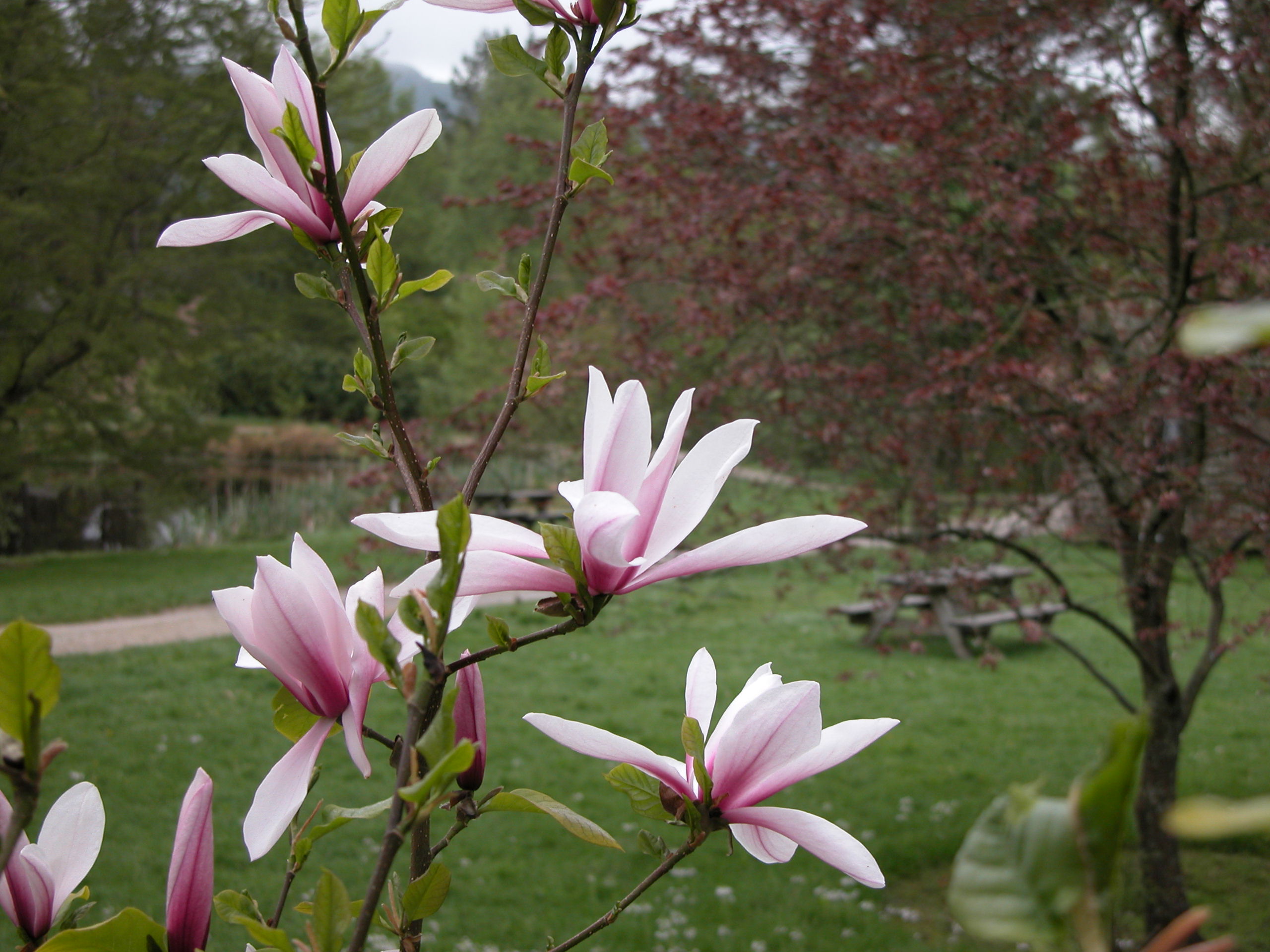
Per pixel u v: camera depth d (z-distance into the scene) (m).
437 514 0.69
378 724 7.80
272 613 0.79
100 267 15.78
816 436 5.34
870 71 5.18
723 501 6.17
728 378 5.42
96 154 15.02
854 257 5.11
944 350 4.48
